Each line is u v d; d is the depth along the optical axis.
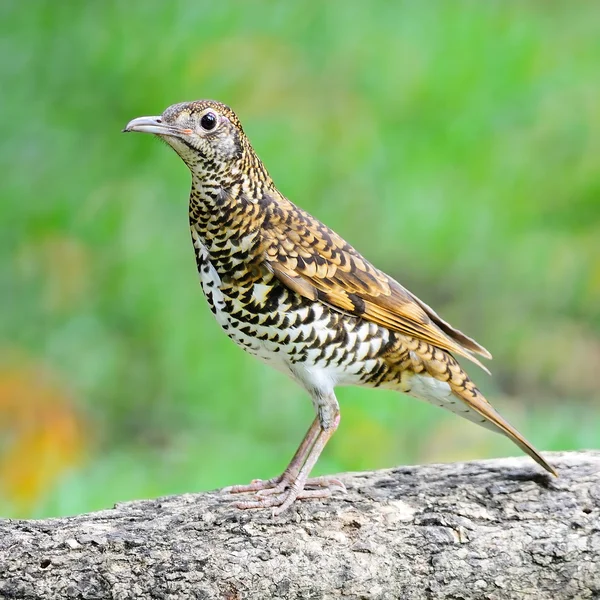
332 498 7.09
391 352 7.66
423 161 15.11
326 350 7.51
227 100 14.60
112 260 13.61
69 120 14.38
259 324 7.48
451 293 15.66
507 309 15.48
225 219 7.36
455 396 7.82
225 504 7.01
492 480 7.23
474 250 15.30
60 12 14.86
